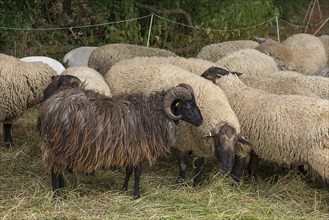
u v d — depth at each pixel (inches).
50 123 325.7
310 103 360.8
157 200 351.3
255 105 376.2
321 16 968.9
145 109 335.9
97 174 389.4
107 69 519.5
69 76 373.4
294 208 356.8
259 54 498.9
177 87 337.7
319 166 349.1
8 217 316.8
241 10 791.7
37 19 686.5
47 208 331.6
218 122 358.0
